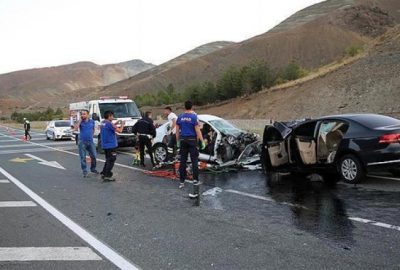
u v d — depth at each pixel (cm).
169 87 11094
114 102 2209
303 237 644
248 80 7431
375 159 973
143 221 770
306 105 5456
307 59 18512
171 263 557
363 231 662
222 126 1389
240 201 906
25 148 2584
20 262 577
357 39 19175
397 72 4759
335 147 1071
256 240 639
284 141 1154
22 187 1175
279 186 1051
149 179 1259
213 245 622
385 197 880
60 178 1331
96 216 820
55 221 789
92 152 1396
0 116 18762
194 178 966
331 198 892
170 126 1521
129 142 2089
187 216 795
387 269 512
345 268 518
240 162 1331
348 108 4731
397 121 1041
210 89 8050
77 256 596
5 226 760
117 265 558
